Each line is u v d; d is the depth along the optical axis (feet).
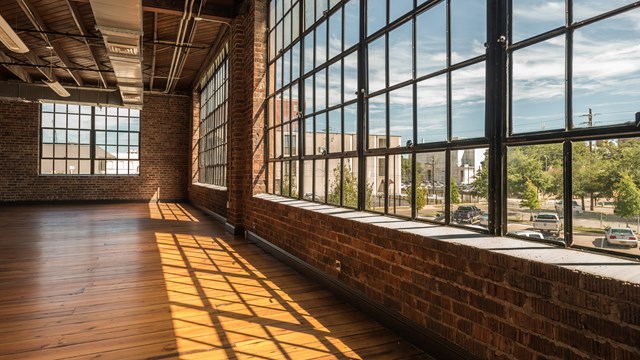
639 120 5.02
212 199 30.94
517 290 6.00
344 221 11.04
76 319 9.82
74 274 13.92
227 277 13.65
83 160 41.70
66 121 41.06
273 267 15.01
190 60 33.86
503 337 6.26
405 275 8.57
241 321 9.77
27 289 12.16
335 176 13.34
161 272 14.26
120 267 14.93
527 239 6.82
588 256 5.67
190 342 8.59
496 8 7.25
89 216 30.89
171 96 44.34
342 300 11.28
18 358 7.77
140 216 31.19
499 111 7.22
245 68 21.74
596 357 4.91
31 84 32.37
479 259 6.66
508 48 7.07
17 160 39.17
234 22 22.45
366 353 8.11
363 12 11.48
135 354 8.01
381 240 9.38
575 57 5.86
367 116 11.42
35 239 20.71
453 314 7.28
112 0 15.03
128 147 43.29
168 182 44.19
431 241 7.76
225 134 28.40
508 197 7.18
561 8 6.07
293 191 16.96
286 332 9.13
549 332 5.52
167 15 24.08
